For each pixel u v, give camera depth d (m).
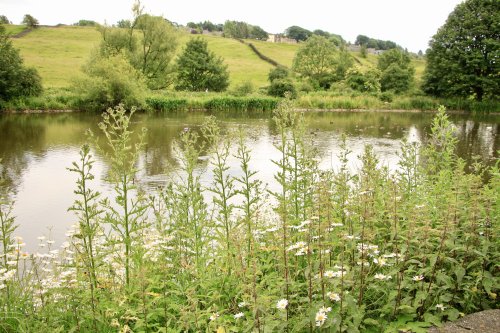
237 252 4.21
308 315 3.40
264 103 46.81
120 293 3.99
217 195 11.12
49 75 60.22
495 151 19.30
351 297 3.36
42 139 23.33
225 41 122.75
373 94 56.19
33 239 9.04
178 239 4.96
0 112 37.25
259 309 3.27
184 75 63.62
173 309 4.02
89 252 4.34
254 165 16.08
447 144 7.94
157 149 19.73
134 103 40.50
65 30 110.00
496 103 49.38
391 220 4.48
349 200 5.13
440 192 5.93
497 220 4.55
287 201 5.25
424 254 3.97
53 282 4.39
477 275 4.01
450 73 51.88
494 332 3.41
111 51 49.12
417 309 3.79
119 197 4.48
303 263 4.59
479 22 50.59
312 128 29.31
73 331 3.70
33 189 13.27
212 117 5.83
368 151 5.87
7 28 103.81
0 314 3.87
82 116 35.78
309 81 70.06
